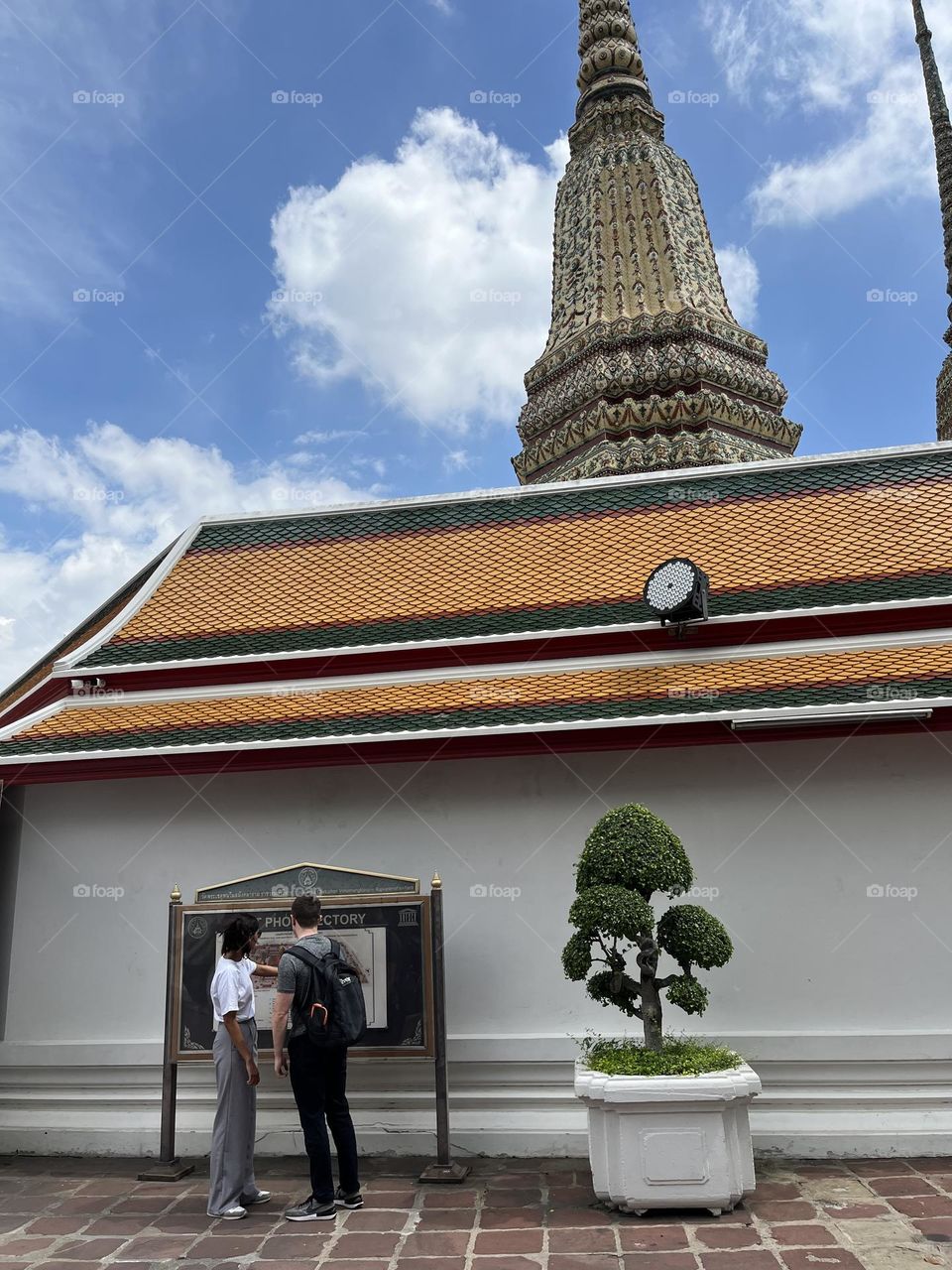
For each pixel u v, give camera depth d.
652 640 9.25
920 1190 6.52
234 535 11.80
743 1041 7.80
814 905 8.03
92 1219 6.40
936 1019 7.71
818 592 9.23
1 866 9.12
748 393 21.67
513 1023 8.16
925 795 8.09
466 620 9.82
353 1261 5.51
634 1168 6.12
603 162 25.36
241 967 6.73
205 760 8.62
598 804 8.45
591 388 21.31
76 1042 8.55
